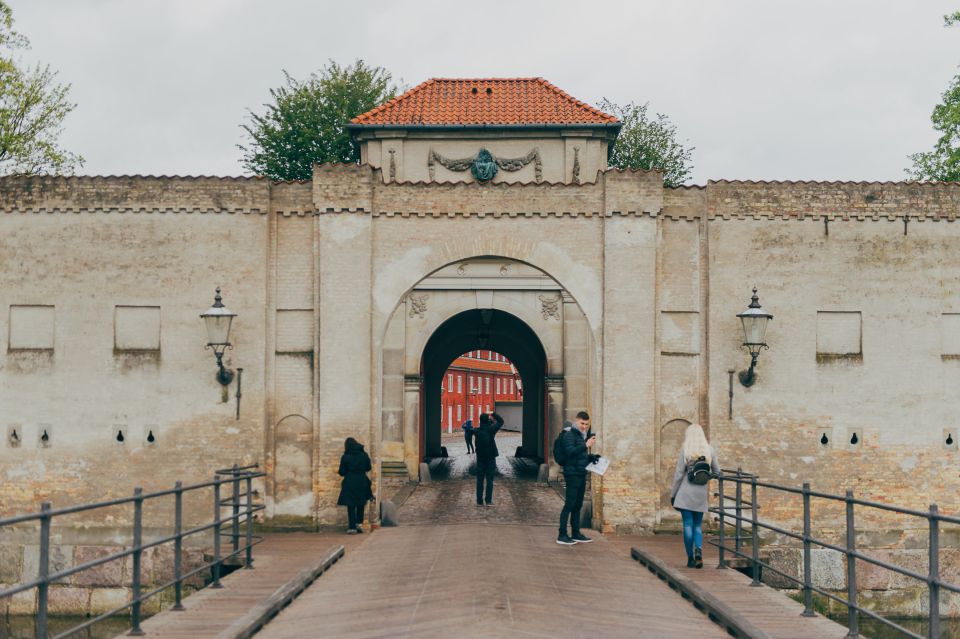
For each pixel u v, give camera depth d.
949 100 33.47
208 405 19.39
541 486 29.95
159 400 19.42
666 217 19.55
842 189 19.61
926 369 19.53
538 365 38.75
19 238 19.62
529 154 30.78
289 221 19.67
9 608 19.27
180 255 19.56
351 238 19.44
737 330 19.47
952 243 19.67
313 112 45.19
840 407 19.42
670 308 19.48
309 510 19.28
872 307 19.55
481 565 14.05
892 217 19.61
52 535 19.27
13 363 19.55
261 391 19.36
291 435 19.44
